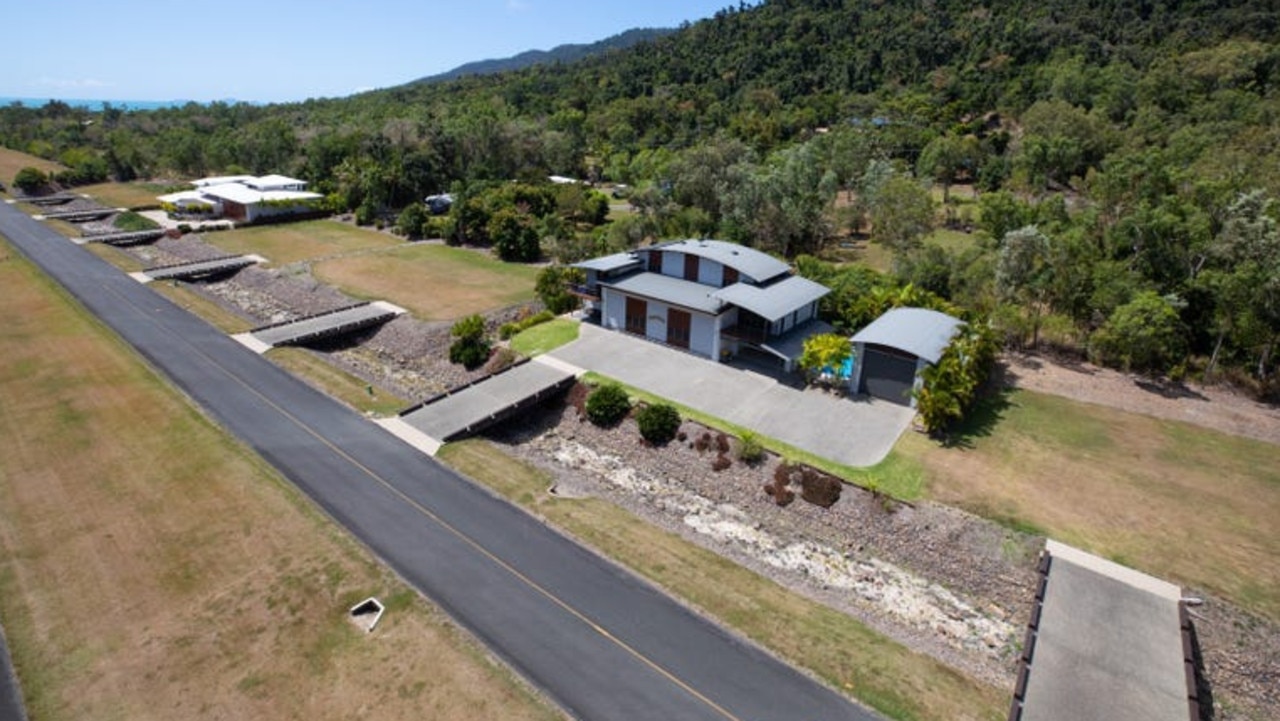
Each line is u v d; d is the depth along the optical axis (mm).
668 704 15961
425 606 18688
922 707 16281
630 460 28750
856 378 32469
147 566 20016
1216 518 23656
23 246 57469
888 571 22422
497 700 15820
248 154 100000
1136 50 107250
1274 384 32875
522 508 23859
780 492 25766
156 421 28312
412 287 49188
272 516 22359
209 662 16766
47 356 34781
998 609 20781
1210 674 18266
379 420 29672
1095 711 16031
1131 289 35281
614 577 20406
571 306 44000
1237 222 34250
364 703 15680
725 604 19531
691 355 36812
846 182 72750
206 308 43875
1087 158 73688
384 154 85375
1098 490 25156
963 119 105125
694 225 56594
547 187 75125
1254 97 75750
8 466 24984
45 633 17594
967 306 39469
